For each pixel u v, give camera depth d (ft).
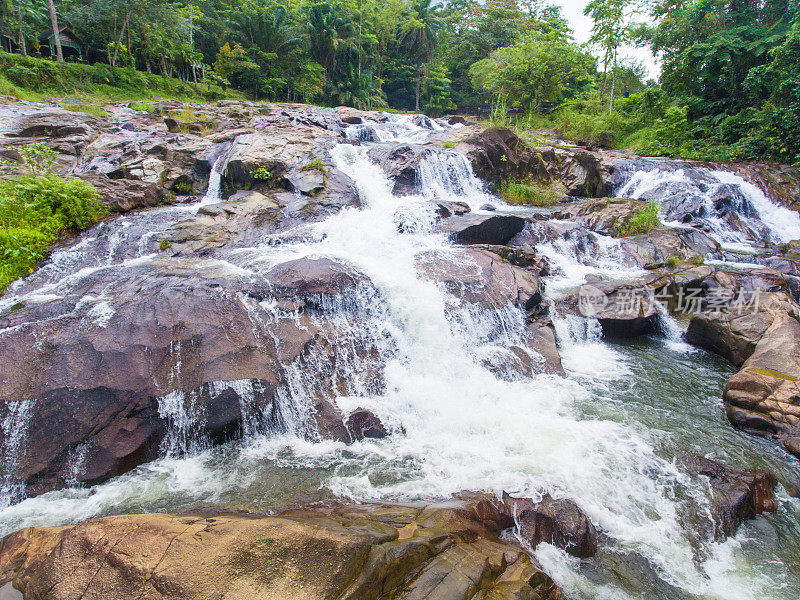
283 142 43.55
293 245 29.48
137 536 9.91
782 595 12.43
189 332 18.99
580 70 105.29
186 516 11.66
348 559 9.16
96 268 26.00
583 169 56.95
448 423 19.22
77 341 18.07
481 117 137.59
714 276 30.22
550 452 17.29
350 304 23.24
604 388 22.66
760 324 25.18
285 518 11.18
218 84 123.24
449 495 14.65
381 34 155.12
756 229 45.47
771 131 60.29
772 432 18.83
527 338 25.53
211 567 9.04
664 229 39.60
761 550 13.98
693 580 12.81
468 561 10.50
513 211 43.27
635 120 81.51
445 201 39.14
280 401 18.84
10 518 14.29
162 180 40.34
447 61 161.99
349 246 29.55
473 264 27.89
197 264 25.89
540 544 13.47
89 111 62.28
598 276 32.32
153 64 119.44
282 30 128.36
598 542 13.87
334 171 39.42
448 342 23.27
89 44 110.93
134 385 17.19
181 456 17.48
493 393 21.49
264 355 19.52
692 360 26.16
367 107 139.23
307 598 8.41
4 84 76.07
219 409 17.83
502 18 145.89
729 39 68.54
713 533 14.30
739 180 52.49
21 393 16.34
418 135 67.15
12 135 43.68
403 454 17.43
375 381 21.11
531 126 91.20
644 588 12.48
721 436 18.92
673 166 54.39
